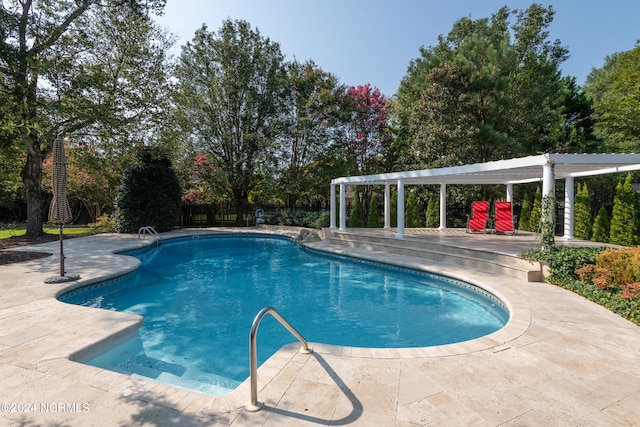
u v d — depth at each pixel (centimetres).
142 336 566
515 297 619
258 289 847
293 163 2277
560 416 281
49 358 383
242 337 564
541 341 431
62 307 565
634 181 1805
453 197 1834
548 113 1881
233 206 2259
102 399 306
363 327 605
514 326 481
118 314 533
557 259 720
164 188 1769
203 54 2064
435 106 1745
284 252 1396
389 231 1523
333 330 593
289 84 2159
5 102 1071
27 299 607
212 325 616
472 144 1800
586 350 405
